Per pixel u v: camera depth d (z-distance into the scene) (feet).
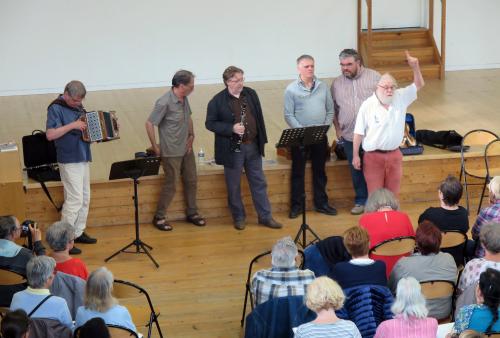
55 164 24.64
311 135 22.16
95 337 12.44
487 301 13.66
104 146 29.35
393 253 17.53
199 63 41.39
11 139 30.78
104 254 22.99
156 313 17.19
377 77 24.61
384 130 22.68
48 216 24.57
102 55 40.32
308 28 41.96
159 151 24.16
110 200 25.02
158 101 23.65
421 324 13.41
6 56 39.32
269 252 18.16
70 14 39.52
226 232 24.61
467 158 26.81
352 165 25.32
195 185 25.05
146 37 40.55
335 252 17.39
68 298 15.87
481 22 43.21
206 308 19.75
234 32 41.34
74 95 22.02
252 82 41.88
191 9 40.65
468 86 38.86
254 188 24.63
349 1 41.91
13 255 16.79
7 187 21.97
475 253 18.39
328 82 41.65
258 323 14.51
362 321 14.73
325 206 25.86
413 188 26.89
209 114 23.65
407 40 42.50
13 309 14.30
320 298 12.80
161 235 24.39
